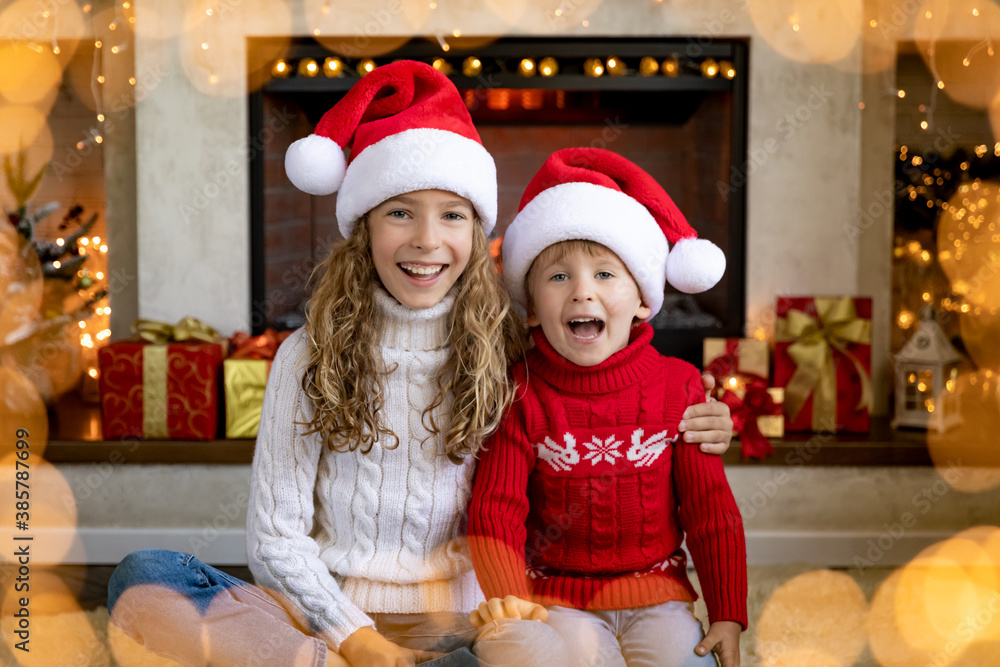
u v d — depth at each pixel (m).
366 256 1.27
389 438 1.23
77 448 2.27
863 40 2.64
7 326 2.70
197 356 2.27
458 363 1.24
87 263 3.01
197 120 2.50
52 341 2.88
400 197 1.22
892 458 2.25
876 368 2.70
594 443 1.25
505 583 1.16
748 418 2.26
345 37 2.50
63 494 2.29
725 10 2.46
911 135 2.82
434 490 1.24
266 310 2.61
